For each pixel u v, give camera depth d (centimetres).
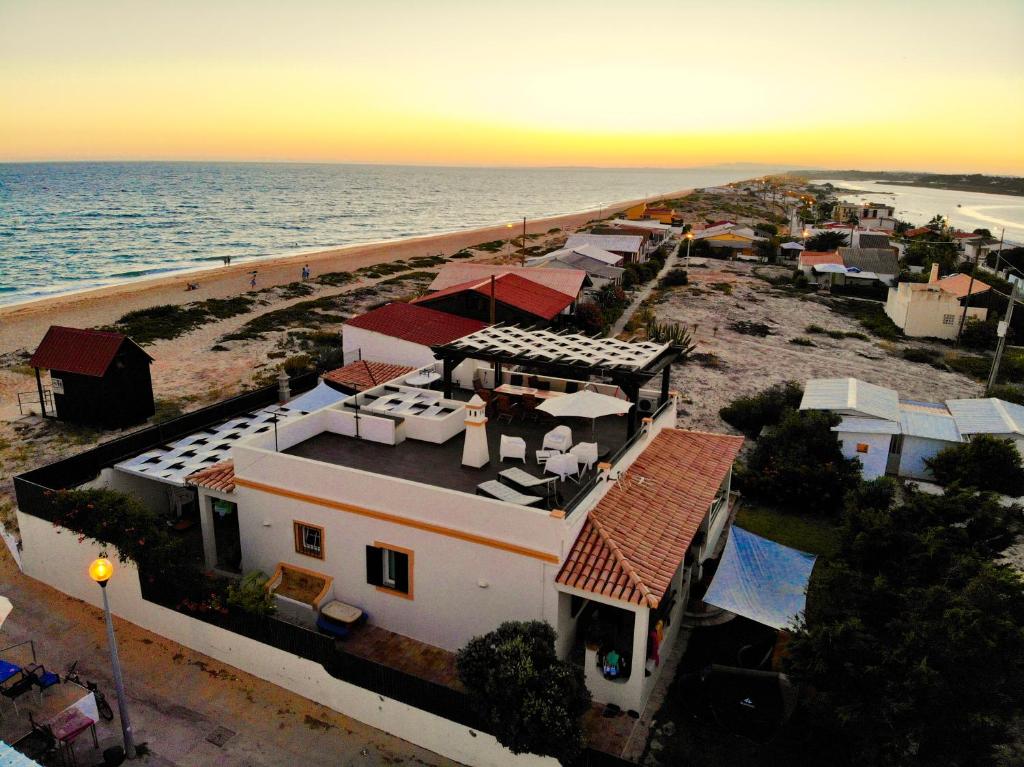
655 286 7825
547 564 1475
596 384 2430
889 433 2822
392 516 1625
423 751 1434
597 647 1505
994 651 1173
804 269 8212
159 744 1420
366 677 1469
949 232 12962
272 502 1802
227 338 5188
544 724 1216
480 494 1611
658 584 1450
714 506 2288
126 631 1803
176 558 1758
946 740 1191
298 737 1457
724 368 4641
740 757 1409
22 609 1884
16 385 4038
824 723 1368
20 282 8738
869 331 6091
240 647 1647
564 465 1806
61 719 1380
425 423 2030
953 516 1623
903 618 1324
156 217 18088
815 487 2594
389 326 3381
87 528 1783
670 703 1572
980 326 5650
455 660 1497
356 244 13975
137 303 6794
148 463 2184
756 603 1658
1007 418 2945
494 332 2405
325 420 2094
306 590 1788
